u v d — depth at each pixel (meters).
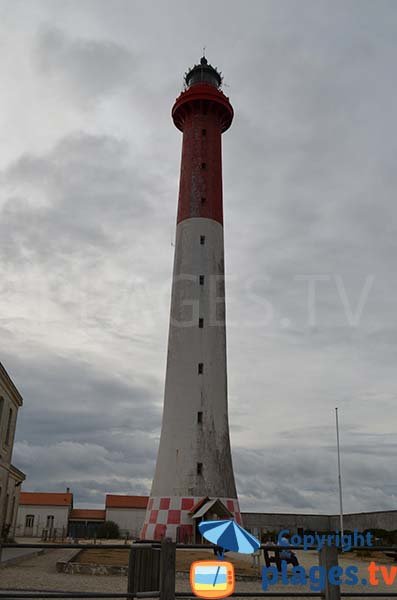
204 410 37.25
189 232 41.84
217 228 42.44
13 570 22.03
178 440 36.59
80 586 17.42
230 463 37.22
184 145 45.47
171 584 8.15
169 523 34.25
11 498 41.00
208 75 49.09
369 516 56.19
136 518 78.75
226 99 46.31
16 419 39.19
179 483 35.34
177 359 38.75
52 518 76.25
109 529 74.06
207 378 38.06
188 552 28.09
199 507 34.22
